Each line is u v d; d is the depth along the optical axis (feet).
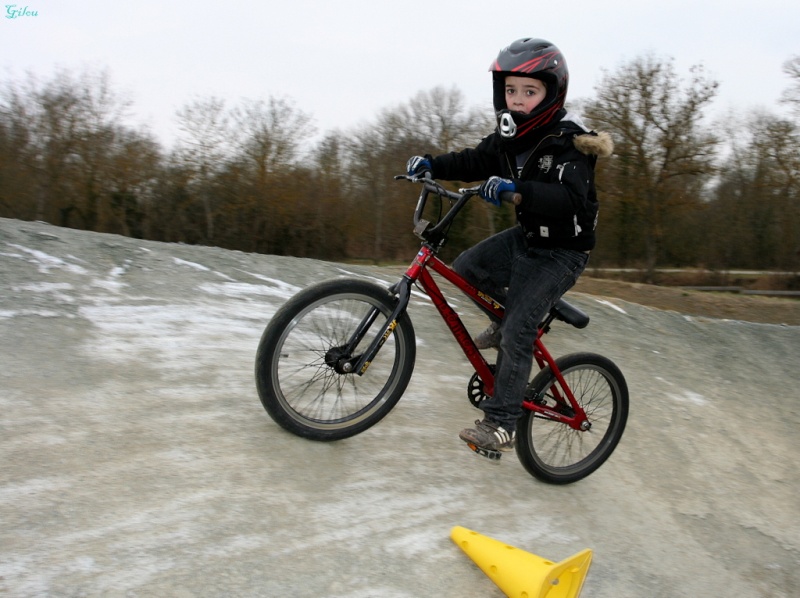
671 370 19.95
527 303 9.80
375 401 10.48
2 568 6.85
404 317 10.15
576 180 9.03
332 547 8.19
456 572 8.30
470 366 15.74
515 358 9.80
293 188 90.33
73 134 79.05
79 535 7.50
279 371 10.77
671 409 16.38
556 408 11.01
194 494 8.55
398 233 93.61
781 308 76.28
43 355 11.71
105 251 18.13
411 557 8.36
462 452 11.25
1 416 9.57
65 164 79.77
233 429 10.20
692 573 9.95
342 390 10.92
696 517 11.71
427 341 16.71
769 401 19.61
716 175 84.12
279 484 9.12
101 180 80.89
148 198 84.58
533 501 10.46
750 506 12.77
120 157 81.61
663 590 9.27
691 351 22.70
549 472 10.99
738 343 25.12
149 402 10.69
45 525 7.55
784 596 10.23
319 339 10.26
